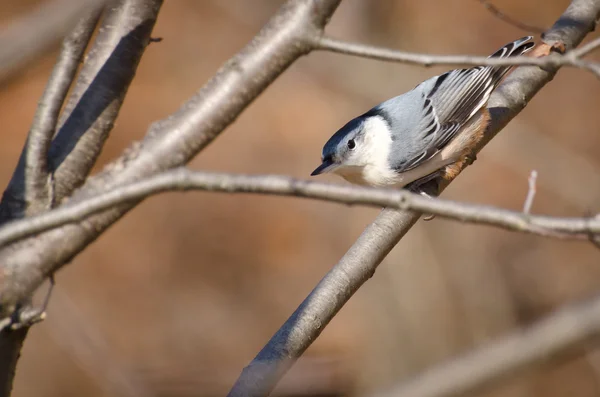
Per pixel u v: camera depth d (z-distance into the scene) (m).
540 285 14.07
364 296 13.88
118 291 15.74
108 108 4.46
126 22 4.52
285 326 4.81
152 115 18.56
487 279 13.71
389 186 7.19
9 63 2.88
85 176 4.39
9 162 17.27
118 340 14.74
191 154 4.09
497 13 6.35
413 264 13.52
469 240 13.80
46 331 13.23
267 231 17.03
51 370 12.95
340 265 5.12
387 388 2.71
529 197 3.27
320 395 13.42
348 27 14.84
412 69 14.53
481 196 15.51
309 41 4.06
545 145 14.64
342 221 16.19
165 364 14.39
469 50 17.17
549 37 6.31
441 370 2.63
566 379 12.48
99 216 3.88
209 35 20.66
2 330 4.22
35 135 4.16
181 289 16.05
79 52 4.17
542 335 2.57
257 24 18.77
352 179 7.38
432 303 13.45
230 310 15.63
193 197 17.62
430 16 15.89
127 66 4.50
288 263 16.48
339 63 15.03
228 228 17.16
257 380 4.29
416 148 6.95
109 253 16.45
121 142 17.80
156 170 4.05
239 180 3.10
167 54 20.19
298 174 17.44
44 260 3.84
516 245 14.38
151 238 16.86
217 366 14.48
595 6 6.51
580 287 13.95
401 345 13.43
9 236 3.08
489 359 2.60
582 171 14.38
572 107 17.17
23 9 19.30
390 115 7.22
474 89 6.80
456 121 6.82
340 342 14.21
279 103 18.78
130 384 11.02
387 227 5.27
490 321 13.52
